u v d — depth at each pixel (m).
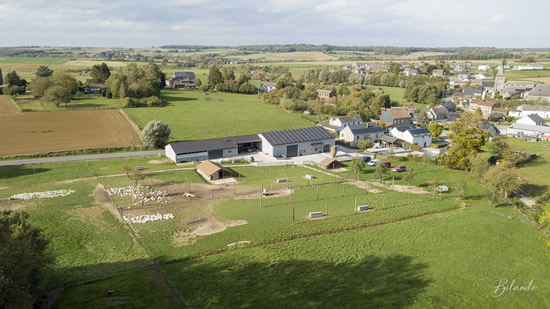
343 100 182.38
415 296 36.84
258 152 103.19
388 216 58.25
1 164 84.25
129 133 115.19
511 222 56.16
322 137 105.81
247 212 59.69
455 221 56.38
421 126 146.00
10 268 25.80
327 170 87.12
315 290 37.56
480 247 47.88
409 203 64.62
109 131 116.69
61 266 41.62
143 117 138.50
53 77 173.75
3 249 25.92
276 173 84.06
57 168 82.44
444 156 90.75
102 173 79.56
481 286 39.03
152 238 49.72
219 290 37.31
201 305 34.66
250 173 84.00
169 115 145.75
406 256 45.34
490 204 64.56
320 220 56.41
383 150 108.94
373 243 48.91
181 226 53.91
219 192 69.81
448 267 42.81
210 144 97.44
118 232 51.12
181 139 113.25
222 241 48.97
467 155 86.81
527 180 76.81
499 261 44.44
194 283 38.62
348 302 35.62
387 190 72.19
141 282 38.50
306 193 69.88
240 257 44.75
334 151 98.31
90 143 103.00
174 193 68.50
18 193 65.81
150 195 66.50
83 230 51.47
